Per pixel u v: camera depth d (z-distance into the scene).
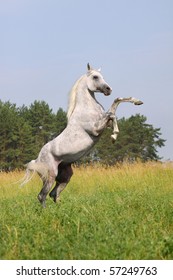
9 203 18.16
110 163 78.94
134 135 82.69
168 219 12.84
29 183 26.89
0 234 11.45
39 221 12.60
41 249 10.05
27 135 79.00
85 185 25.66
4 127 78.19
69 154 15.45
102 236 10.41
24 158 78.69
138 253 9.45
